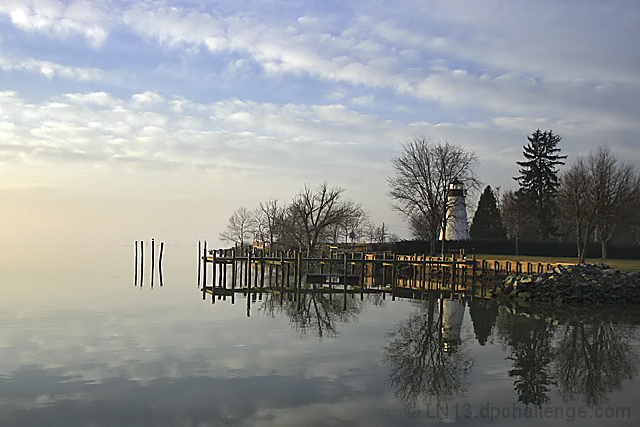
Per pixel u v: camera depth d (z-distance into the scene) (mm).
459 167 57719
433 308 30734
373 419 11797
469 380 14938
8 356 17078
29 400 12891
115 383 14242
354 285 47219
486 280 43781
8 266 66125
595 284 33656
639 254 60250
